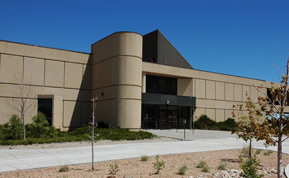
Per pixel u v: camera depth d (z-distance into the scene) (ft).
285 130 21.79
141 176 28.19
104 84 88.94
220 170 32.40
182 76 107.45
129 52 83.71
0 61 80.64
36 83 85.46
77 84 93.20
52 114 81.97
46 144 53.31
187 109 109.70
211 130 104.12
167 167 33.37
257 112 24.50
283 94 21.99
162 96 98.99
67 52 92.07
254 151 48.65
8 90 80.89
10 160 35.96
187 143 59.98
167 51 110.63
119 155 41.37
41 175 27.89
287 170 31.48
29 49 85.40
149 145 54.54
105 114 87.10
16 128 57.67
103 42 91.20
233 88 124.98
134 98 82.79
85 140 59.67
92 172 29.66
